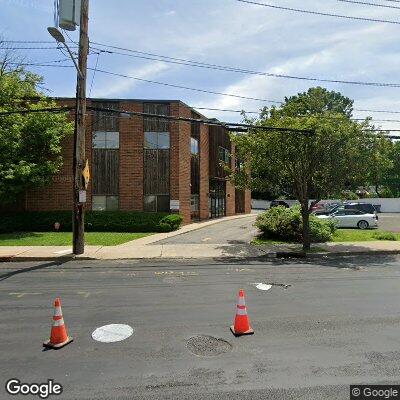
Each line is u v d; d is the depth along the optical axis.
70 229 23.67
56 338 5.64
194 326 6.45
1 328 6.43
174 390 4.27
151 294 8.73
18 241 18.44
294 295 8.59
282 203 45.91
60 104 24.53
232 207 38.06
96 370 4.80
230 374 4.66
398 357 5.13
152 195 25.31
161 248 16.45
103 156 25.06
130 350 5.43
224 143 35.25
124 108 25.11
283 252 15.25
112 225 23.41
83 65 14.59
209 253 15.32
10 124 22.02
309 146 15.68
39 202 24.72
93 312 7.31
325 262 13.64
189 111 27.36
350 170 15.81
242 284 9.79
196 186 29.38
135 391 4.25
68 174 24.75
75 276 11.00
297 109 16.94
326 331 6.16
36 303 8.01
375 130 15.68
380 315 7.03
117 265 12.96
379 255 15.43
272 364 4.93
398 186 56.47
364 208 28.00
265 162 16.14
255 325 6.48
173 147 25.36
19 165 21.25
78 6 12.44
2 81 22.58
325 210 30.50
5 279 10.61
